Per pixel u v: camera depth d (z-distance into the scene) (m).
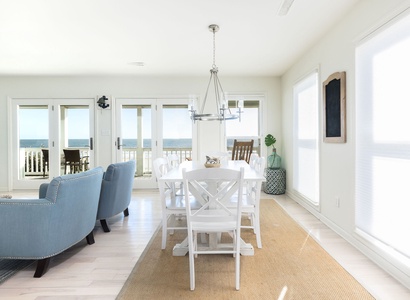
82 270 2.16
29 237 2.02
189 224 1.89
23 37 3.32
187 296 1.79
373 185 2.30
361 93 2.48
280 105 5.38
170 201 2.76
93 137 5.50
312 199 3.76
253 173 2.61
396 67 2.00
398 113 1.98
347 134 2.74
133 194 5.11
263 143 5.44
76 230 2.33
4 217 2.01
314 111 3.65
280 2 2.52
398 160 1.99
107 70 4.94
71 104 5.47
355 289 1.86
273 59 4.27
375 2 2.23
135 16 2.79
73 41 3.47
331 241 2.72
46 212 2.02
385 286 1.89
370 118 2.34
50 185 2.06
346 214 2.77
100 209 2.98
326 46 3.24
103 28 3.07
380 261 2.18
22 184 5.49
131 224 3.34
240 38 3.40
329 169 3.17
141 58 4.21
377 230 2.25
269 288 1.88
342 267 2.17
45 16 2.77
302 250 2.51
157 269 2.17
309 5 2.58
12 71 5.00
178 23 2.96
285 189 5.07
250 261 2.29
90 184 2.42
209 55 4.06
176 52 3.93
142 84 5.45
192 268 1.87
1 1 2.46
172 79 5.44
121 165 3.18
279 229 3.09
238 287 1.86
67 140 5.54
